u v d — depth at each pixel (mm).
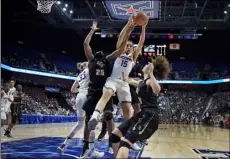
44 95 28047
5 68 24422
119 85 4402
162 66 3621
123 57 4492
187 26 26828
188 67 34531
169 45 32125
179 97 32812
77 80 5652
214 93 32625
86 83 5395
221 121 23328
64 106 29422
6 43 27141
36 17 26750
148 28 27609
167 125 25266
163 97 31922
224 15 25844
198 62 34438
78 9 26188
